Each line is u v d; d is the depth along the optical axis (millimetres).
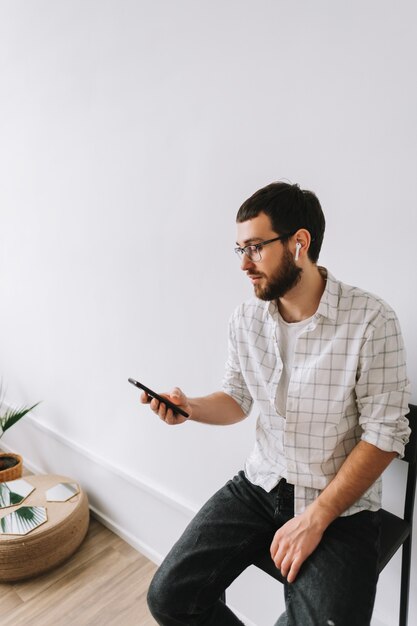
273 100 1067
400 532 908
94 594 1541
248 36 1084
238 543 934
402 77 865
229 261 1235
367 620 719
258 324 986
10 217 2080
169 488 1601
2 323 2320
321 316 854
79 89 1590
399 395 807
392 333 802
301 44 995
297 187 838
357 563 779
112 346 1690
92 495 1984
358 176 959
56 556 1610
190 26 1202
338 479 814
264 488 976
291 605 779
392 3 852
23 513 1670
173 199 1348
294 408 887
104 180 1565
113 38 1427
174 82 1275
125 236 1532
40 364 2111
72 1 1538
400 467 999
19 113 1896
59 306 1908
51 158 1777
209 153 1228
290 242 817
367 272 986
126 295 1580
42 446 2240
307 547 789
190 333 1393
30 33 1752
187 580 891
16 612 1476
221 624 959
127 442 1731
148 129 1378
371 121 920
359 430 894
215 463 1411
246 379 1022
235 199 1190
